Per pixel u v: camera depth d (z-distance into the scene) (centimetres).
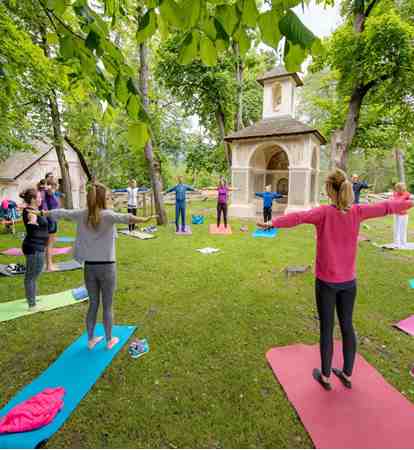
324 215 230
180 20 125
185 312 393
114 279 294
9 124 953
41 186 552
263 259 647
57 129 1320
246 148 1449
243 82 1892
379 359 292
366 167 3738
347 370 247
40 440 196
